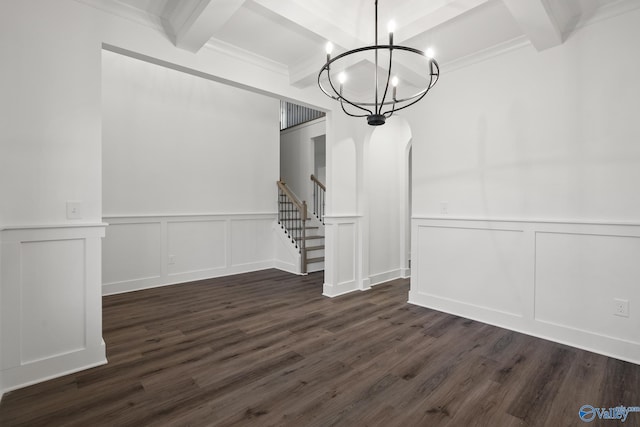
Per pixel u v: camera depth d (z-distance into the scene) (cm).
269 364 222
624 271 228
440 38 271
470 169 308
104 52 394
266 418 165
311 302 366
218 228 498
